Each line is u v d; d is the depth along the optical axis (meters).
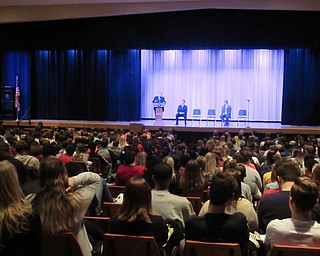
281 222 2.90
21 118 19.36
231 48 16.73
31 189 3.90
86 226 3.37
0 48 18.62
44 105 20.28
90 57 19.64
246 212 3.65
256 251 3.30
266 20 16.44
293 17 16.25
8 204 2.04
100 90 19.64
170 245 3.56
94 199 4.35
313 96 17.97
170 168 3.83
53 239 2.79
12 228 1.98
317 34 16.16
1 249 1.97
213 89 20.31
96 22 17.55
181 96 20.53
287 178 3.75
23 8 16.95
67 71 19.98
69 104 20.06
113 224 3.01
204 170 5.98
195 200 4.64
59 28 17.86
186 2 16.25
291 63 18.19
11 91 18.69
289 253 2.71
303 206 2.79
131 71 19.55
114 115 19.62
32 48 18.20
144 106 20.77
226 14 16.64
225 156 7.84
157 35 17.14
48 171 2.77
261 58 19.88
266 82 19.91
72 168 3.82
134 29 17.30
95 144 8.30
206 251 2.80
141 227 2.95
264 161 8.07
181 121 20.14
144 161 6.36
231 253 2.76
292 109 18.27
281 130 16.22
